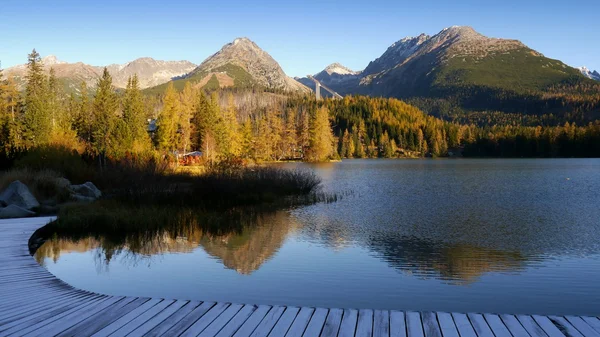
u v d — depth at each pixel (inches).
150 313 237.8
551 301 362.0
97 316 232.8
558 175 1863.9
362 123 4965.6
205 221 676.1
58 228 595.5
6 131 1670.8
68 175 1042.7
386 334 210.7
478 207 909.2
